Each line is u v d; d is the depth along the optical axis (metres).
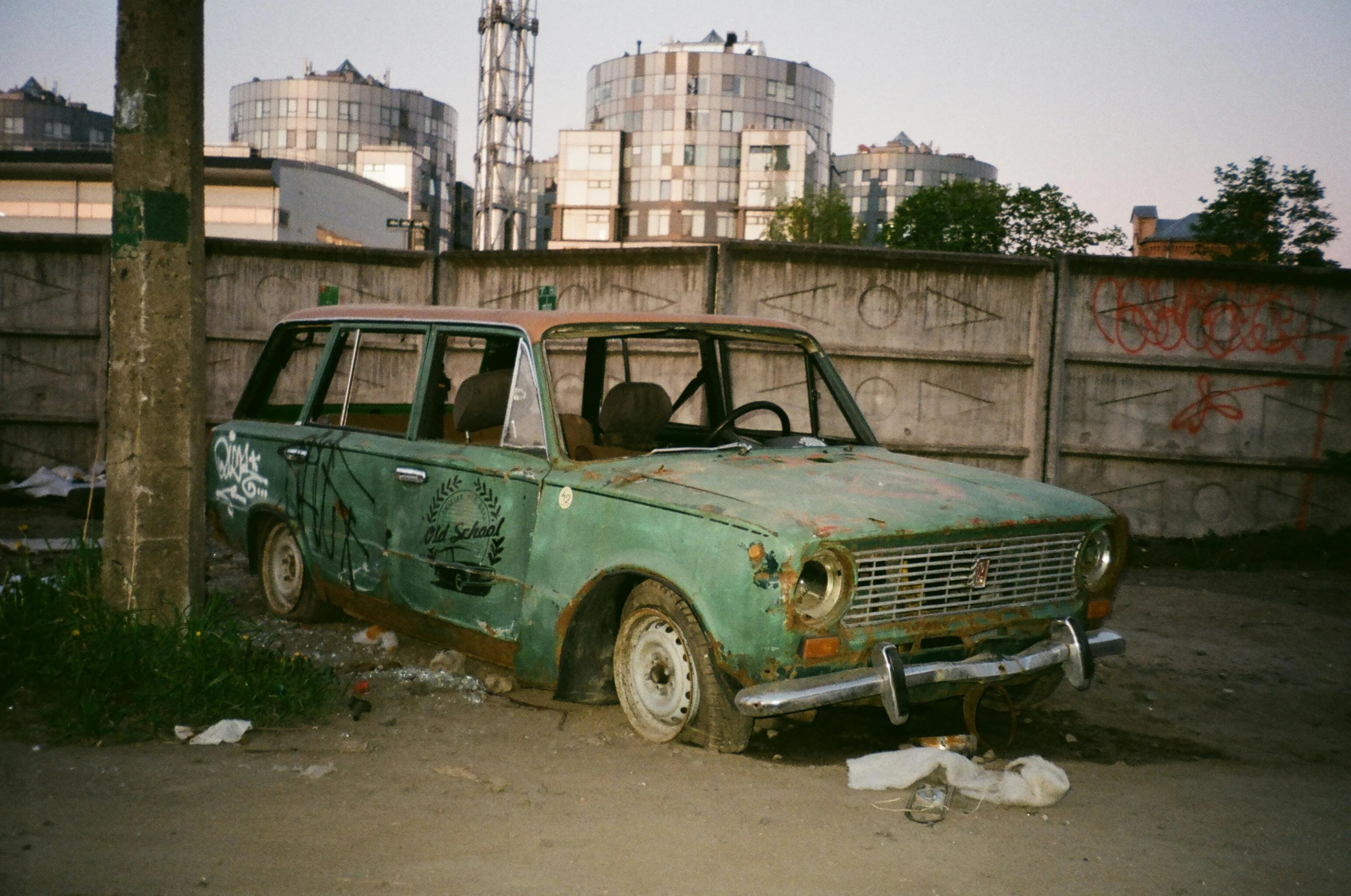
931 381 9.60
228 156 64.50
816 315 9.45
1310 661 6.19
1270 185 22.11
